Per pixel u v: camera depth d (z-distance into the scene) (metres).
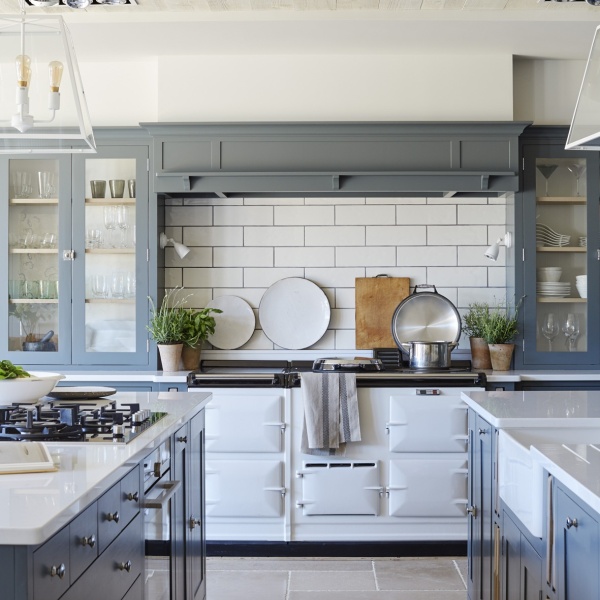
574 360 4.79
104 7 4.13
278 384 4.41
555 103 4.91
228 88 4.76
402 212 5.07
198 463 3.39
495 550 2.92
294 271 5.09
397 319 4.95
